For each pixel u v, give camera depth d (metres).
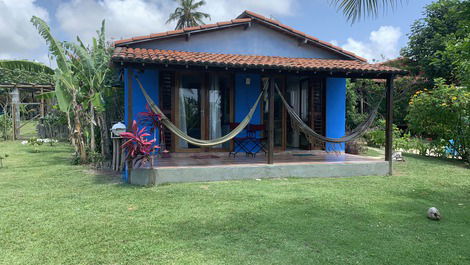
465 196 6.00
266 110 9.77
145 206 5.11
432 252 3.54
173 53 7.92
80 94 9.70
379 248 3.63
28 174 7.84
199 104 9.20
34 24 8.88
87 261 3.27
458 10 6.84
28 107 24.92
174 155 8.95
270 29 9.91
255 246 3.65
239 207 5.09
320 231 4.12
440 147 11.14
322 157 9.04
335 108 10.20
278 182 7.02
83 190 6.15
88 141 10.45
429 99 10.93
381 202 5.50
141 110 8.59
